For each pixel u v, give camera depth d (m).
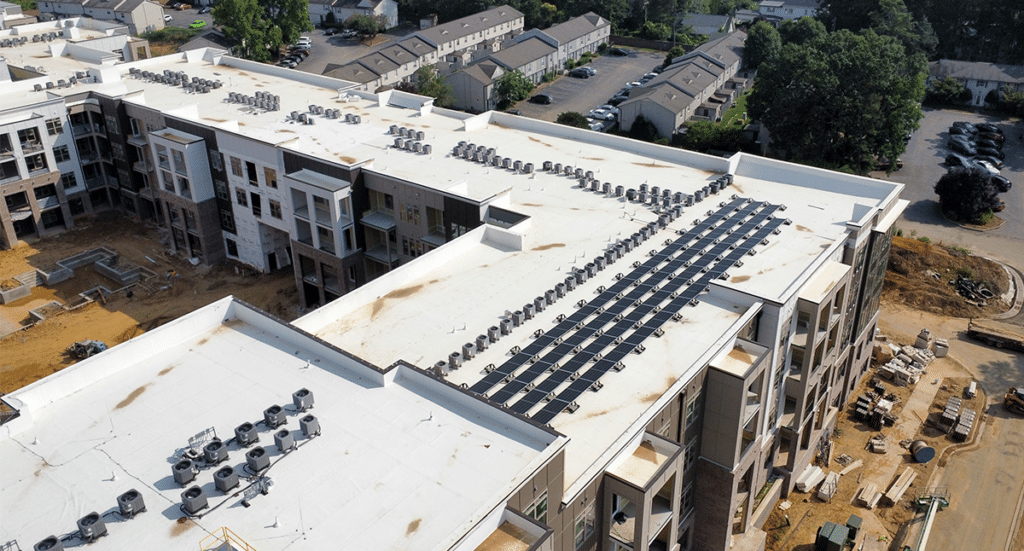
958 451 69.50
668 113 141.88
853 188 77.19
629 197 77.12
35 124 102.12
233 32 172.88
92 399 44.56
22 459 40.12
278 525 35.66
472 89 158.38
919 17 191.75
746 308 57.81
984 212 111.06
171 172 96.31
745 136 137.12
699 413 53.16
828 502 64.88
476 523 34.78
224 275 98.25
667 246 67.69
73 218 111.31
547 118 154.38
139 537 35.34
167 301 92.62
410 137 92.50
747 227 70.50
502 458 39.44
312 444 40.56
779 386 61.56
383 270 85.81
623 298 59.56
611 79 179.88
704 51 171.12
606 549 46.59
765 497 63.12
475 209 73.38
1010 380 78.88
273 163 86.88
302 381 45.94
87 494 37.84
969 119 152.00
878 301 78.62
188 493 36.69
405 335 55.66
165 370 47.16
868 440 71.88
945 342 83.69
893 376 79.06
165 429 42.12
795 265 63.75
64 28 138.62
